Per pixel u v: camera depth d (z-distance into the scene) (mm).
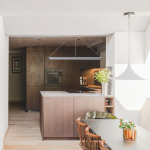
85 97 4551
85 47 8008
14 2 2645
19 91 9914
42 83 7930
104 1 2660
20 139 4547
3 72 4039
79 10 2969
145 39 4543
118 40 4555
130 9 2918
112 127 2990
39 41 6852
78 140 4543
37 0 2607
